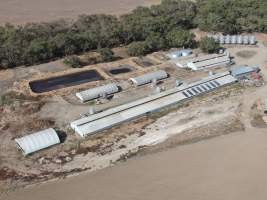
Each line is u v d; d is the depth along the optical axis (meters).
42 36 110.88
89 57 104.25
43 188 61.97
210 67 102.06
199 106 84.94
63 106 83.25
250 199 60.31
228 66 103.50
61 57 105.88
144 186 62.69
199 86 89.75
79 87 90.25
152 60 105.75
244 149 71.88
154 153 70.56
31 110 80.94
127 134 75.19
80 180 63.84
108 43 112.44
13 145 71.31
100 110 82.19
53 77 94.81
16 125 76.69
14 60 98.88
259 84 94.62
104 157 69.25
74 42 107.00
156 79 93.81
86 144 72.12
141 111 80.19
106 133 75.19
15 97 85.50
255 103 86.94
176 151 71.19
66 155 69.31
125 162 68.25
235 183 63.53
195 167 67.06
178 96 85.88
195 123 79.25
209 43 109.81
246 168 67.00
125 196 60.56
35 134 71.12
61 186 62.47
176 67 101.56
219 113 82.81
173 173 65.56
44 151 70.00
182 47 113.38
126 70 100.25
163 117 80.62
